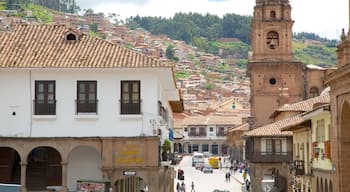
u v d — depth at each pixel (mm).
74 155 39031
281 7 91500
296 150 59656
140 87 37750
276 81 90875
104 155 37062
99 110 37656
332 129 39344
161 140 41125
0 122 37625
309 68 92250
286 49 91375
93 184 37438
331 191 41906
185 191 78812
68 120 37625
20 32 40562
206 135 182500
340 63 39469
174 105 60844
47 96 37781
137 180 51844
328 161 42719
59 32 40656
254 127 90188
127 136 37344
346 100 35781
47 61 37469
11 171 39500
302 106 71750
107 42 39719
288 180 66312
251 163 71188
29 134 37562
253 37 92000
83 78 37781
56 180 39594
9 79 37812
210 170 115688
